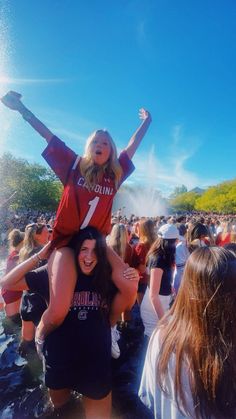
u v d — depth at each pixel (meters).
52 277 2.63
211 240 5.52
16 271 2.84
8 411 3.16
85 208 2.59
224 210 90.88
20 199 53.06
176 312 1.63
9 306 5.22
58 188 61.16
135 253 5.83
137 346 4.64
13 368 3.91
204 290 1.53
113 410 3.23
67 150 2.68
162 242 4.10
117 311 2.88
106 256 2.72
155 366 1.58
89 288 2.74
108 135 2.64
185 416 1.44
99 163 2.60
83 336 2.66
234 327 1.49
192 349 1.46
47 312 2.68
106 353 2.71
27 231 4.75
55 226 2.71
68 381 2.68
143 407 3.27
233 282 1.52
